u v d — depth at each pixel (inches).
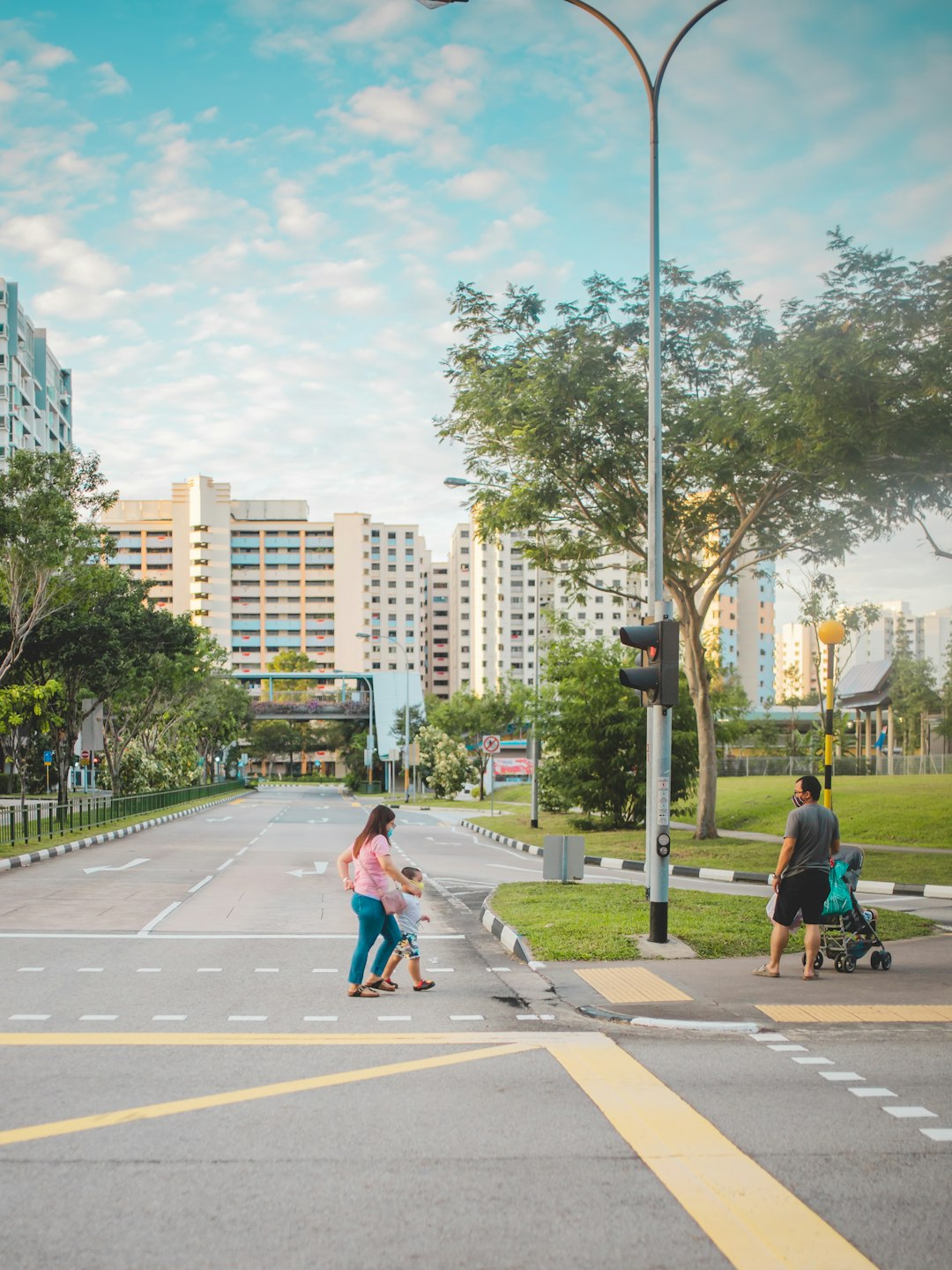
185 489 6761.8
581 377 929.5
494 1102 248.5
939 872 872.3
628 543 1069.1
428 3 507.8
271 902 677.9
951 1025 334.6
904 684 3125.0
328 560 6845.5
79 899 687.1
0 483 1128.8
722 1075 274.8
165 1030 326.3
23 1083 263.9
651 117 529.3
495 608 6555.1
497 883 832.3
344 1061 288.4
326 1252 167.9
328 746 6501.0
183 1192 192.2
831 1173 203.3
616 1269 162.9
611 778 1413.6
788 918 409.1
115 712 2127.2
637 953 450.9
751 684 6274.6
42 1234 174.2
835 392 673.6
